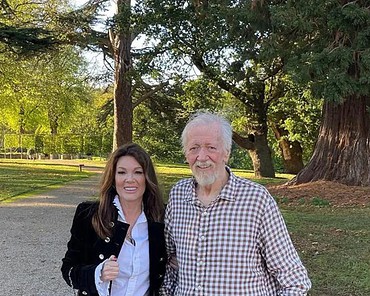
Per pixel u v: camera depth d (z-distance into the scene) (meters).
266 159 25.67
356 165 13.50
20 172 24.86
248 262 2.37
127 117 25.73
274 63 20.56
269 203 2.42
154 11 18.31
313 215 10.05
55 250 7.40
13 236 8.45
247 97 24.52
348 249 6.94
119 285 2.62
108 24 19.73
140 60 21.89
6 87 27.92
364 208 10.88
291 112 28.69
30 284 5.62
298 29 11.40
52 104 32.47
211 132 2.45
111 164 2.71
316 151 14.36
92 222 2.64
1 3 18.78
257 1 12.20
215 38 15.57
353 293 5.03
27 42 15.58
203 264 2.39
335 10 10.62
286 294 2.37
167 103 27.28
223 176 2.47
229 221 2.38
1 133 51.69
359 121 13.66
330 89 10.45
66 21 22.08
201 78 22.67
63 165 33.81
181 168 34.34
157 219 2.69
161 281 2.70
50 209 11.89
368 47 10.66
